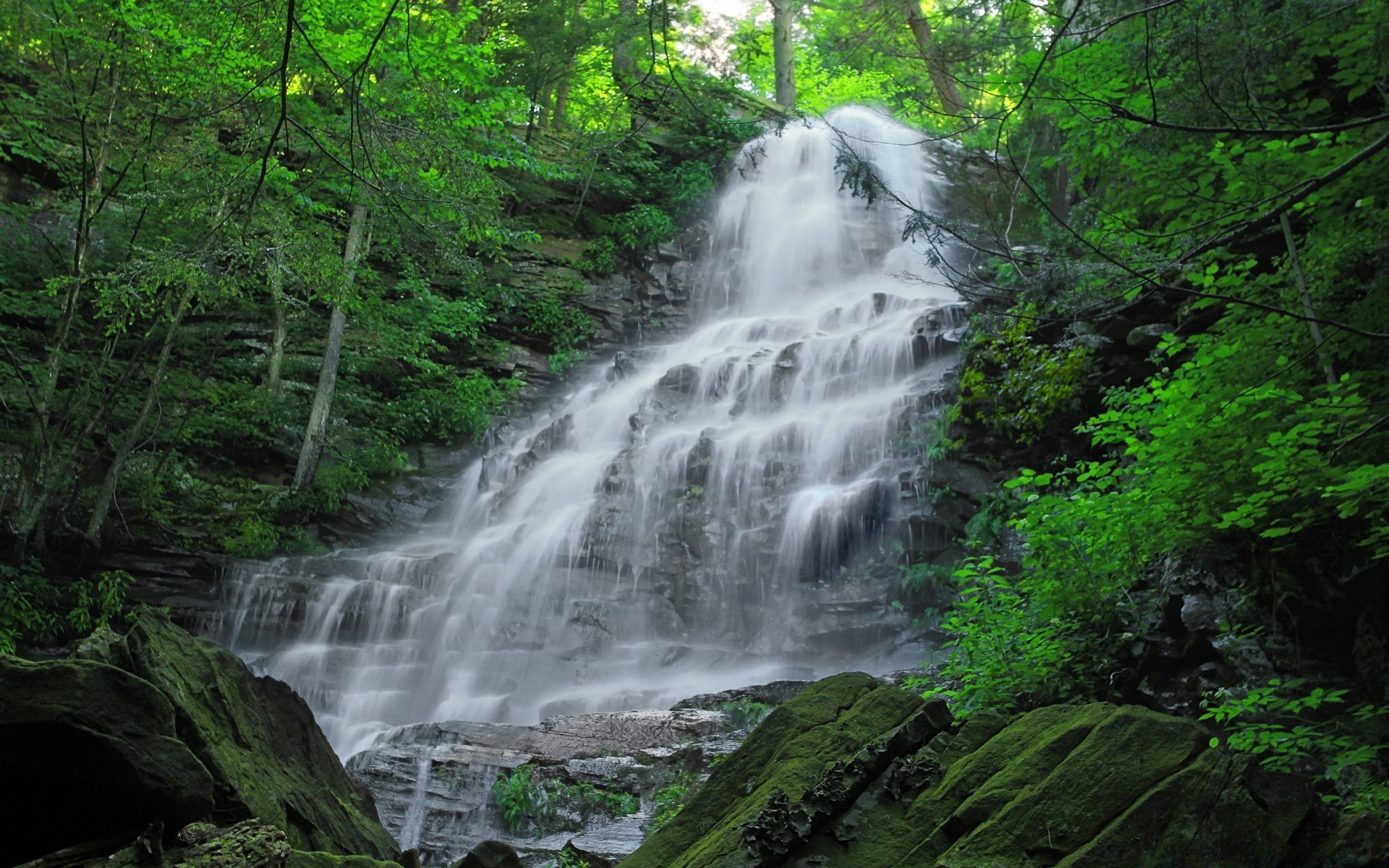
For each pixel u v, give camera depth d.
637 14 8.77
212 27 10.12
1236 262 11.71
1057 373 15.19
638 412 20.70
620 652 15.91
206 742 3.64
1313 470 7.28
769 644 16.27
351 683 15.04
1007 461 16.20
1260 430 8.31
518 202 25.77
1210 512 8.76
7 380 17.50
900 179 28.08
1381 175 8.66
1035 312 7.84
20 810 3.13
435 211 8.30
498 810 9.40
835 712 4.05
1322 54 8.86
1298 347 8.69
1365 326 8.26
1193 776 3.28
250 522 18.22
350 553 18.53
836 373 20.45
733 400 21.00
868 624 15.74
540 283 25.55
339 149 8.05
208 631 16.08
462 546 19.11
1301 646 8.37
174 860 3.07
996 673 9.21
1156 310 14.73
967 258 21.47
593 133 27.27
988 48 9.03
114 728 3.16
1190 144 8.88
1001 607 10.20
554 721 11.09
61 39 16.09
